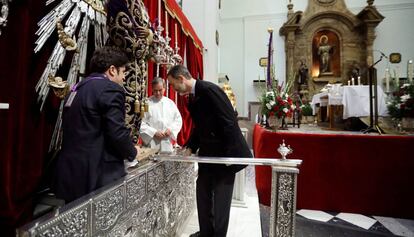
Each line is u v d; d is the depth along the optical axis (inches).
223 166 59.9
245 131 109.8
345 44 311.9
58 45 52.1
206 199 63.9
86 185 36.2
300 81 314.0
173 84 58.4
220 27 341.1
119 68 43.5
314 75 320.8
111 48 44.4
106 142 39.4
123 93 40.3
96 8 61.5
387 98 125.5
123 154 39.9
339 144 92.6
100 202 35.2
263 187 99.8
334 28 314.0
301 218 89.0
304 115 223.1
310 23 319.3
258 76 331.0
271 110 119.0
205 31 226.2
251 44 333.1
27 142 47.1
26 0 45.6
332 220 87.7
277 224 49.0
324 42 318.3
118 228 39.8
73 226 30.1
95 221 34.2
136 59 53.3
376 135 90.0
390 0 303.9
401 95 107.0
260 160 50.0
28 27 46.4
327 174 94.1
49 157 53.8
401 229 81.4
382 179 89.4
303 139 95.3
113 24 49.4
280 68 325.4
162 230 58.0
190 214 83.6
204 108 56.9
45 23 49.0
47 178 53.3
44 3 49.3
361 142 90.7
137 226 45.9
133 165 50.0
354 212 92.8
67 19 52.9
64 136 39.0
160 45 63.0
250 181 131.4
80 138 37.0
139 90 54.9
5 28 44.1
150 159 56.2
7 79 44.6
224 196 59.4
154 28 62.5
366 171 90.8
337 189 93.7
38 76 48.8
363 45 308.5
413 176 86.2
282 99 119.8
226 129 54.0
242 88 336.5
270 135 98.7
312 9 317.4
